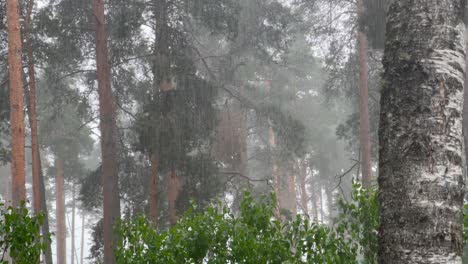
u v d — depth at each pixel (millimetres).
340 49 22141
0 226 5789
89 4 18062
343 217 6770
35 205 18266
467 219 6363
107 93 16453
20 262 5820
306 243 5988
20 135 13062
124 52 18125
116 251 5934
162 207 18531
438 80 4023
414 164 3947
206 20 17656
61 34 17938
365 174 19891
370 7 14805
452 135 3982
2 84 18875
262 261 5684
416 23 4125
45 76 22250
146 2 17672
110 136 16234
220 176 19562
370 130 22656
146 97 19562
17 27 13359
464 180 4117
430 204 3871
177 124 16438
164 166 16422
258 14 21422
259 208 6090
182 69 17141
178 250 5691
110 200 15758
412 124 4004
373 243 6539
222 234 5801
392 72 4168
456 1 4160
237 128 24500
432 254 3820
